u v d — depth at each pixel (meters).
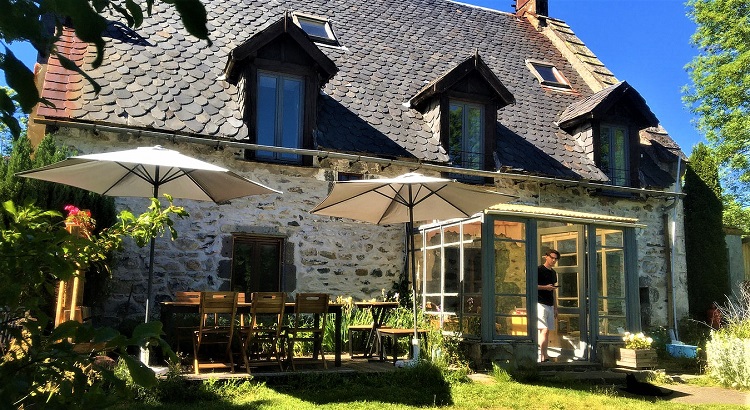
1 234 1.41
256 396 6.21
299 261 9.98
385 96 11.64
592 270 9.41
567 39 15.98
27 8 0.98
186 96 9.70
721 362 8.65
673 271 12.90
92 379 1.35
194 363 6.90
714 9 18.30
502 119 12.51
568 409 6.37
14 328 1.29
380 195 8.41
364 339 9.55
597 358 9.20
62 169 6.54
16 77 0.98
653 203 13.09
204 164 6.46
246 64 9.82
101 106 8.81
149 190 7.59
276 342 7.39
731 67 17.72
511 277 8.80
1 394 1.07
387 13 14.20
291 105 10.30
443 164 10.82
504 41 15.31
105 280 8.32
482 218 8.71
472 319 8.79
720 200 14.88
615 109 12.72
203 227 9.40
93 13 0.98
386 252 10.74
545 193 11.97
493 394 6.82
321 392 6.54
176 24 11.03
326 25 12.76
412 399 6.44
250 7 12.24
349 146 10.20
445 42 14.14
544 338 9.08
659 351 11.16
